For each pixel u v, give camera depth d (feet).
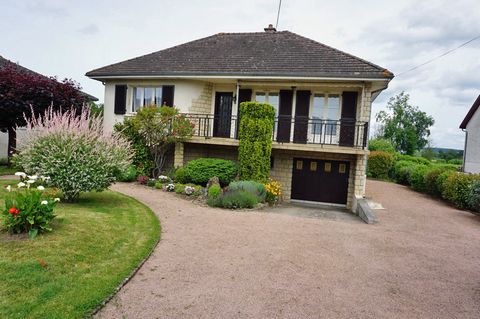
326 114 47.32
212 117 50.19
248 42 55.83
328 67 44.04
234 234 24.63
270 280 17.06
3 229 17.93
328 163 46.93
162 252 19.95
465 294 17.04
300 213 36.81
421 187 60.13
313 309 14.35
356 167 42.50
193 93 49.73
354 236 26.94
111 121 54.24
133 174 44.06
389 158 82.79
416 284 17.98
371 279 18.21
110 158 27.61
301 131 47.29
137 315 12.91
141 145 46.21
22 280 13.75
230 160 48.62
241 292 15.49
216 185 36.94
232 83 50.72
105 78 53.06
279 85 46.60
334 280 17.69
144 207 29.55
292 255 21.07
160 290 15.15
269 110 41.75
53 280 14.29
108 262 17.11
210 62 50.47
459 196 44.37
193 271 17.54
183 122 44.73
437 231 31.14
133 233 21.91
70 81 50.98
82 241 18.47
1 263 14.62
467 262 22.34
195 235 23.71
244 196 35.04
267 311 13.91
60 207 24.98
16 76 44.73
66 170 25.85
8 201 18.12
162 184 41.93
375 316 14.12
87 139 27.02
